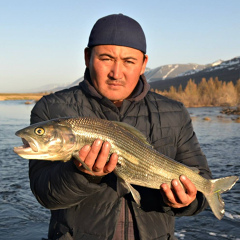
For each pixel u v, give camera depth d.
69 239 2.52
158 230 2.68
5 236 7.11
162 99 3.12
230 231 7.72
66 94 2.93
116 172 2.60
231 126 32.16
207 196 2.95
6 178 11.79
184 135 3.08
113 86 2.78
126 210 2.64
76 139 2.44
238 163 14.55
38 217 8.32
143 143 2.71
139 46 2.76
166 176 2.78
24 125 31.12
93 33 2.78
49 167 2.58
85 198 2.58
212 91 116.00
